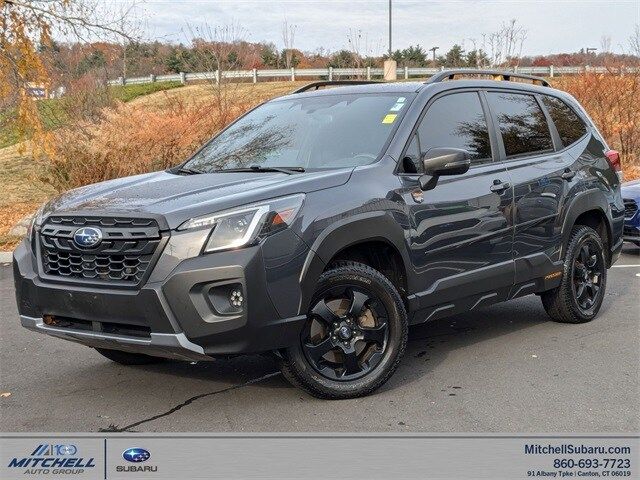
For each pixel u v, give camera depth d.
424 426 4.30
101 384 5.11
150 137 13.42
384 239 4.71
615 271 8.91
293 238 4.27
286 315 4.25
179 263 4.07
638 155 17.64
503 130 5.87
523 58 28.77
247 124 5.87
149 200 4.37
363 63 29.89
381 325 4.71
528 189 5.79
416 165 5.09
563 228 6.14
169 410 4.60
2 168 18.23
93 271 4.30
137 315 4.11
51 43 14.11
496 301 5.65
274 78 31.98
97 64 17.69
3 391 5.01
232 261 4.09
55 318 4.50
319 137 5.28
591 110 17.80
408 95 5.40
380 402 4.65
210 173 5.12
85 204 4.51
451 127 5.46
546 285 6.05
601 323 6.52
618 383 4.98
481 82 5.90
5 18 13.52
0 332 6.59
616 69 18.25
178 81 27.81
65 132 14.13
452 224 5.16
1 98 13.73
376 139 5.10
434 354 5.66
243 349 4.17
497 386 4.93
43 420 4.49
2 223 13.45
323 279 4.46
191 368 5.41
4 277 9.39
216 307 4.09
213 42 20.81
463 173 5.04
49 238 4.49
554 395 4.77
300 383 4.51
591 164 6.59
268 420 4.40
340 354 4.62
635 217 9.45
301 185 4.47
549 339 6.03
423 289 5.00
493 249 5.49
